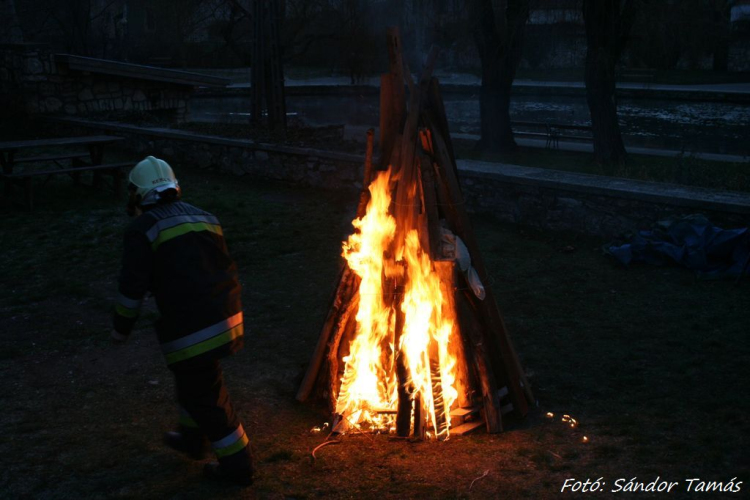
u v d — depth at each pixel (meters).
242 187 11.59
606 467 3.80
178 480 3.73
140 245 3.44
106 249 8.26
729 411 4.38
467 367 4.53
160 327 3.52
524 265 7.67
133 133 14.00
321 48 41.12
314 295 6.86
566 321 6.13
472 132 23.00
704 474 3.66
